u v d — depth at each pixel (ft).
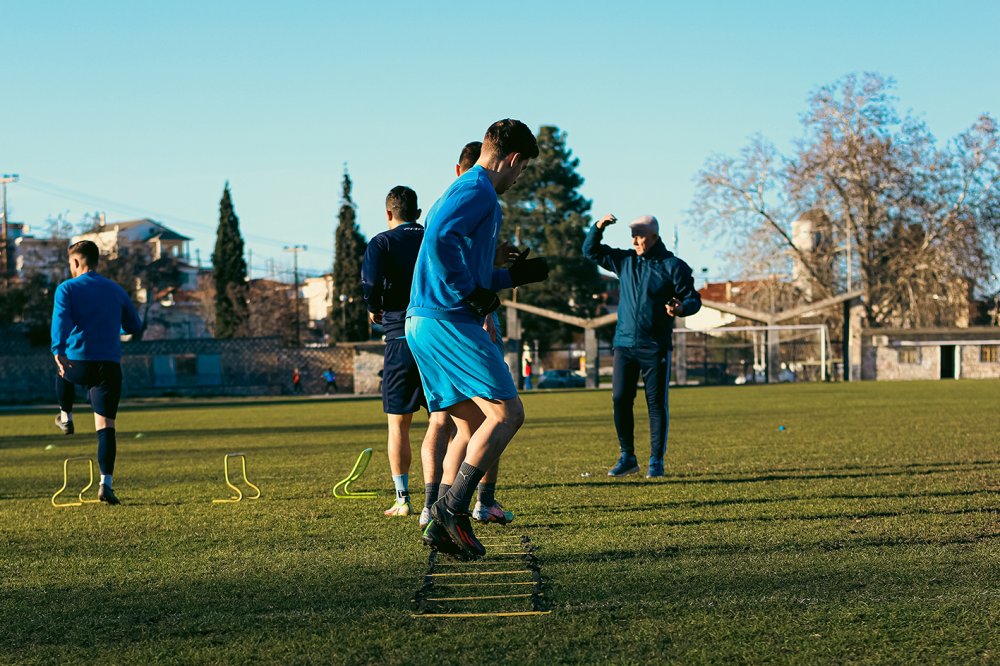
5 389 161.27
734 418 53.62
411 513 20.56
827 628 10.63
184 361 171.12
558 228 209.97
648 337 26.05
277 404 107.14
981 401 69.41
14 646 10.83
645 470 27.96
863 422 47.62
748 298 180.55
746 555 14.66
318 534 17.97
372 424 59.98
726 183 169.17
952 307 176.65
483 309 14.01
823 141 163.94
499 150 14.74
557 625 11.01
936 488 22.33
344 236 249.34
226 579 14.02
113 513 21.72
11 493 26.58
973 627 10.56
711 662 9.66
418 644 10.43
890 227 168.55
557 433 44.83
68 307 23.48
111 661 10.21
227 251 242.58
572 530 17.51
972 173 164.96
